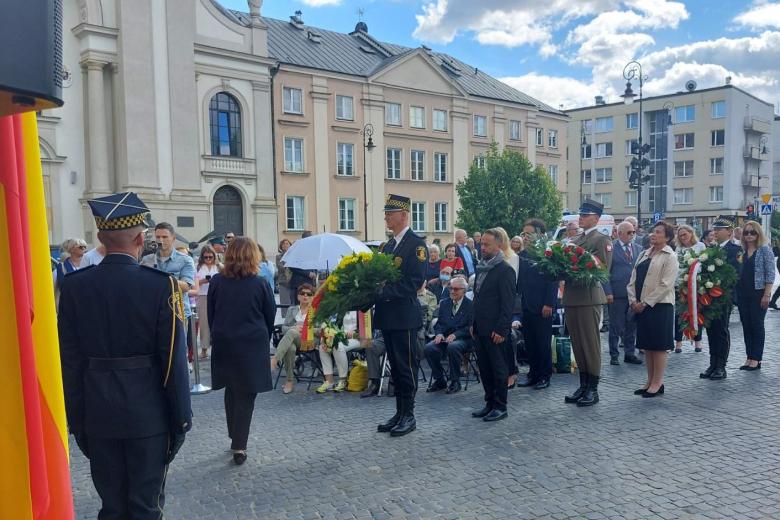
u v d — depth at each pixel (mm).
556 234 17906
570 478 4539
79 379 3193
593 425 5832
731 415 6008
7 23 1589
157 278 3236
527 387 7527
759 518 3812
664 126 54750
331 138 29766
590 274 6371
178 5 23484
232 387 5102
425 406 6809
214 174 24969
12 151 2049
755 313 8023
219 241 13156
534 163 39250
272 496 4406
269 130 26781
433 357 7523
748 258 8102
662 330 6637
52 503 2332
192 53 23938
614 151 57625
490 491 4352
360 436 5750
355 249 11172
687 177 53906
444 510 4066
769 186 57406
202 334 10305
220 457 5281
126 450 3162
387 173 32094
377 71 31203
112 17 22328
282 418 6488
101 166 22312
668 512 3932
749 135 53969
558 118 41031
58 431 2371
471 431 5773
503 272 6082
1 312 2041
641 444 5234
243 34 25797
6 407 2049
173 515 4133
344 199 30359
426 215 33781
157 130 23078
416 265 5734
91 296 3164
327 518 4008
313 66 29078
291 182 28406
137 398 3135
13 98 1729
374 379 7555
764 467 4637
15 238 2059
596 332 6594
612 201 58000
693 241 8852
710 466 4688
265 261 11430
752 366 8109
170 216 23344
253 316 5141
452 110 34562
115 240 3256
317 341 7824
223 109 25609
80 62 22328
